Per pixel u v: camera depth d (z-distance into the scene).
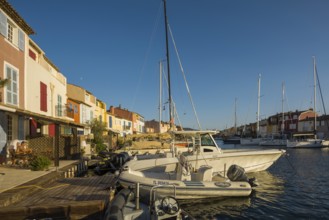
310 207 10.59
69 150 18.17
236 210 10.05
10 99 14.53
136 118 69.19
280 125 77.25
